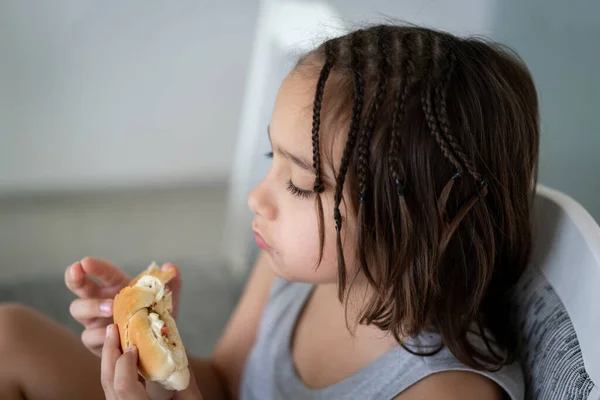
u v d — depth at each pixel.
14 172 2.03
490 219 0.69
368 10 1.91
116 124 2.06
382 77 0.62
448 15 1.88
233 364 0.96
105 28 1.91
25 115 1.96
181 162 2.18
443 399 0.69
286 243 0.69
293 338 0.89
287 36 1.88
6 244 1.82
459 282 0.71
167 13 1.94
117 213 2.03
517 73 0.73
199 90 2.08
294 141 0.65
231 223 2.00
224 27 2.00
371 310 0.70
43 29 1.86
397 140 0.61
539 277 0.75
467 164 0.62
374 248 0.65
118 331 0.67
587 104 1.59
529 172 0.73
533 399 0.70
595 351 0.60
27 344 0.81
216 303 1.65
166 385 0.63
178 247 1.88
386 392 0.73
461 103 0.64
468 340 0.74
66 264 1.76
